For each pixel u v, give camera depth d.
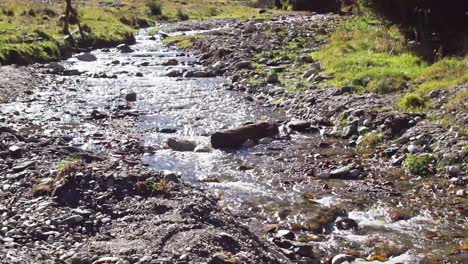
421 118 16.19
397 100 18.28
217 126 18.11
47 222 9.02
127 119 19.16
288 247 9.51
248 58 28.92
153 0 75.88
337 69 23.31
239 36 37.94
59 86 24.73
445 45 24.19
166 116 19.56
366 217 10.92
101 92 23.67
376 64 23.20
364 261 9.05
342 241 9.87
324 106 18.83
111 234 8.82
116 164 11.78
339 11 62.47
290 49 31.12
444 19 25.92
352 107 17.86
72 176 10.55
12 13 44.12
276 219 10.77
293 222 10.63
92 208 9.73
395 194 12.06
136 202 9.95
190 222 9.09
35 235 8.60
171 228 8.75
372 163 14.23
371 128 16.42
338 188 12.52
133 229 8.92
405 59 23.33
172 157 14.93
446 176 13.03
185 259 7.77
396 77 20.73
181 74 27.81
